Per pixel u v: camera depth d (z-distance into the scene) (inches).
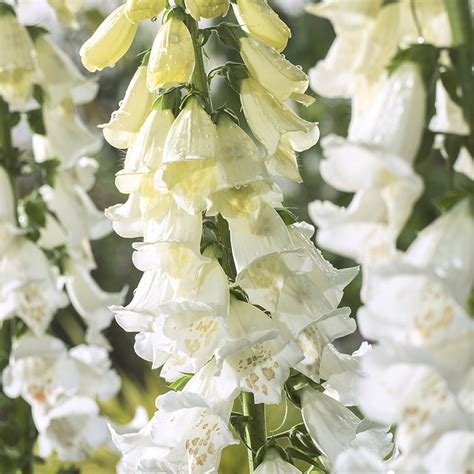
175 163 43.2
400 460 37.7
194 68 44.4
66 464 61.3
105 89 130.4
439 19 38.1
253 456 45.0
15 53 51.9
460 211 37.4
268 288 43.8
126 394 78.4
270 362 43.8
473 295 37.0
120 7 44.9
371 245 37.0
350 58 37.9
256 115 44.1
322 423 45.1
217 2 43.1
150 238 43.9
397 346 36.2
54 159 54.0
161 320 43.7
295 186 95.0
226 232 44.7
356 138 37.6
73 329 89.1
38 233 53.5
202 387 44.5
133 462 45.0
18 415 53.1
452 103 39.1
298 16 94.3
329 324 44.8
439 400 36.9
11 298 52.7
